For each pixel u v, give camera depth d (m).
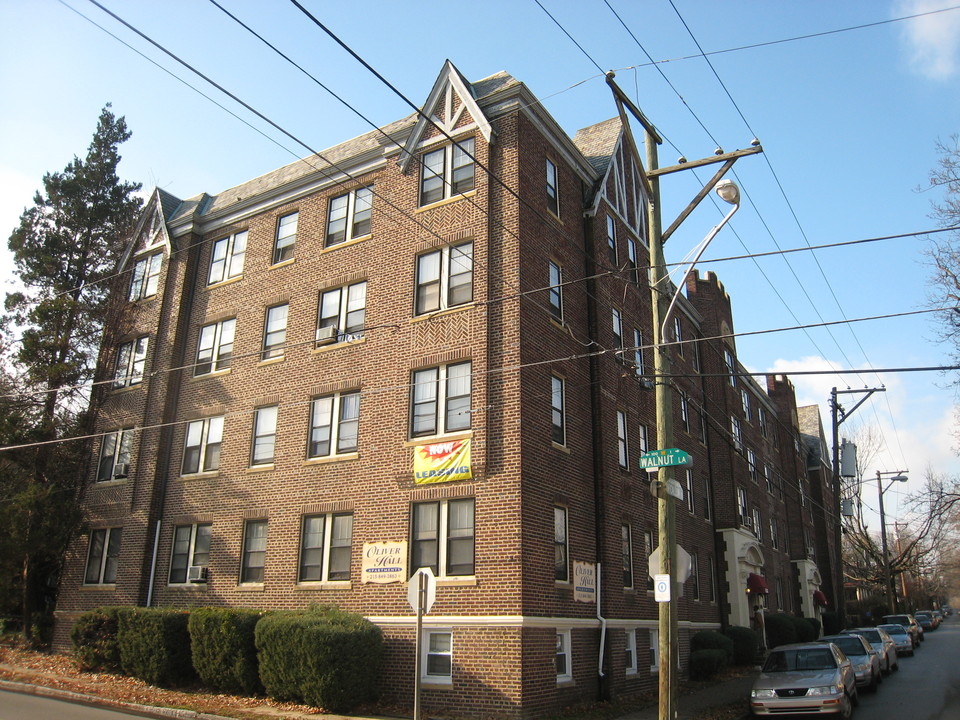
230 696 17.67
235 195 27.47
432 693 16.77
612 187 25.77
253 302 24.73
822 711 15.66
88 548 25.31
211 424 24.16
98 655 20.62
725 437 34.94
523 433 17.72
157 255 28.14
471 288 19.70
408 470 19.02
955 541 59.19
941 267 22.45
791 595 45.59
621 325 24.61
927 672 26.81
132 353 27.36
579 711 17.25
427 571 13.56
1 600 25.77
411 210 21.58
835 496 35.62
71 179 32.56
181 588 22.55
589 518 20.25
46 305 28.53
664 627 13.71
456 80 21.61
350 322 22.00
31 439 26.88
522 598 16.38
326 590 19.53
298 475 21.27
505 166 20.20
